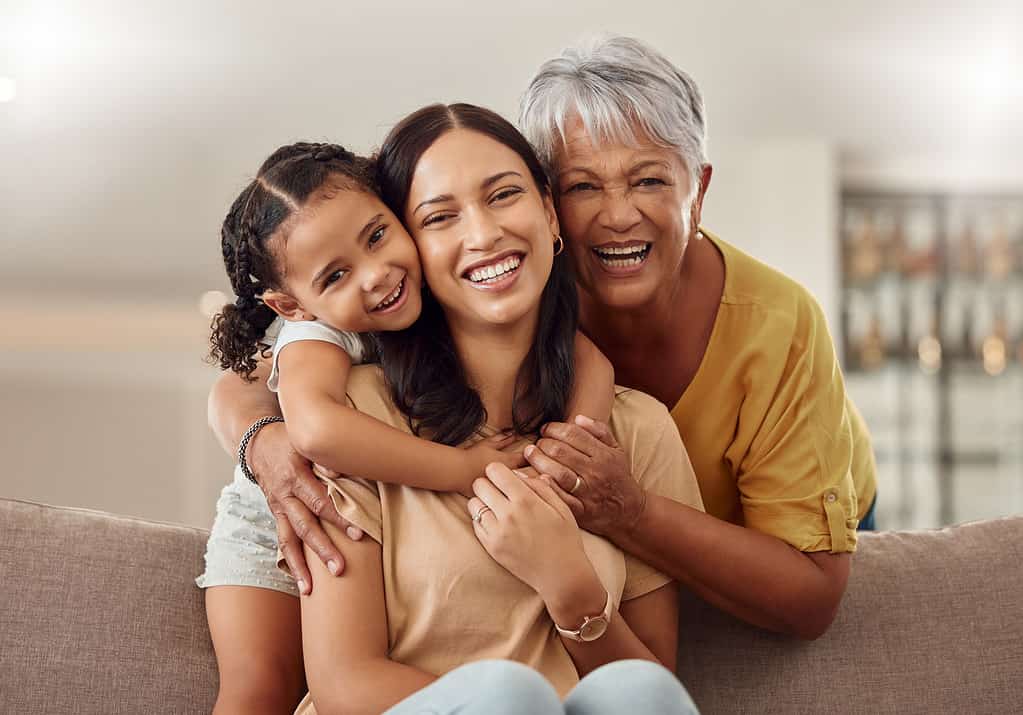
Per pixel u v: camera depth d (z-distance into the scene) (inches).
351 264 60.9
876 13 185.2
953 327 247.1
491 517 57.7
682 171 67.3
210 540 70.5
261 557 67.7
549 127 66.4
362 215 60.6
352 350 65.0
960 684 69.8
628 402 67.7
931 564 73.5
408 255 61.1
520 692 44.0
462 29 187.2
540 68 68.1
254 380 72.2
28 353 294.2
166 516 304.3
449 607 58.4
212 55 189.8
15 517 69.5
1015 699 69.8
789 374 73.4
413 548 59.1
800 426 72.0
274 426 65.9
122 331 295.1
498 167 60.2
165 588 69.1
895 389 245.3
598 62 65.3
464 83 207.9
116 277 270.5
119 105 202.1
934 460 243.9
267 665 65.0
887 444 243.8
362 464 58.7
